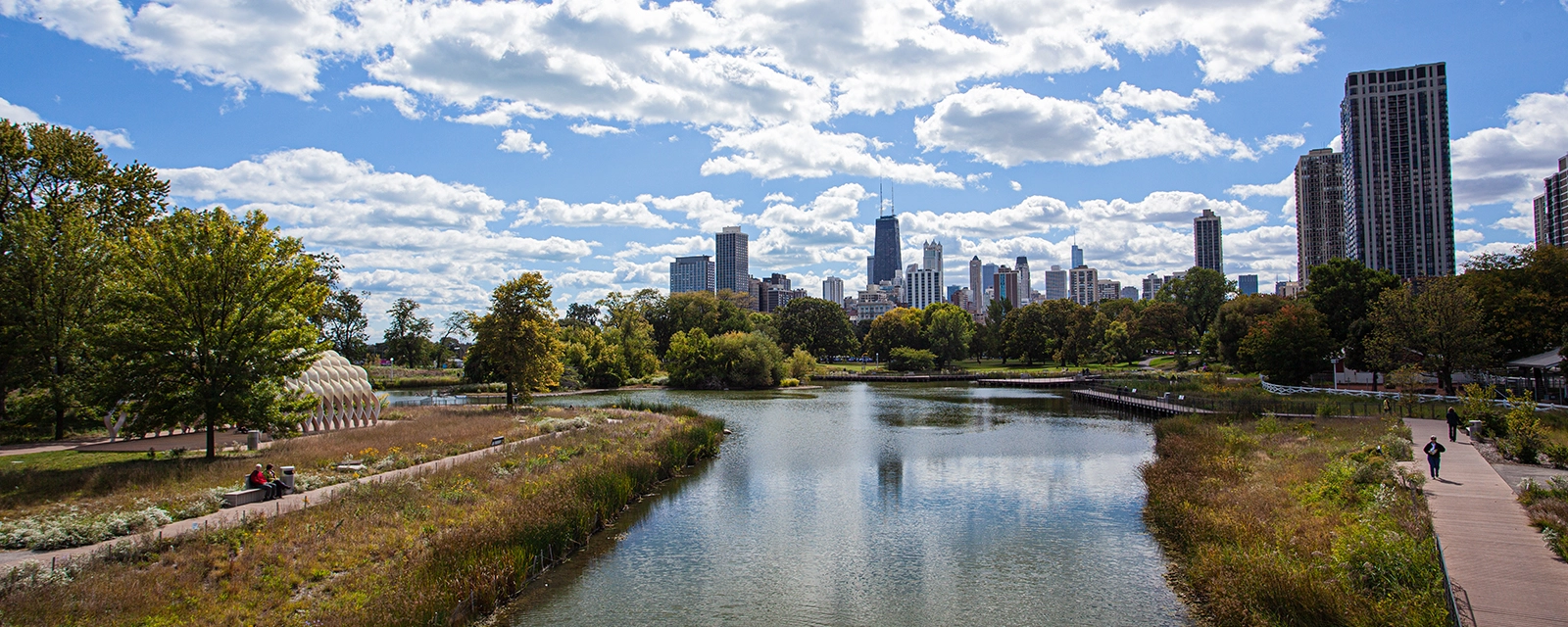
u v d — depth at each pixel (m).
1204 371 97.25
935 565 21.33
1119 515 26.88
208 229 30.23
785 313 155.00
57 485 23.23
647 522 26.27
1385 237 145.00
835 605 18.28
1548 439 29.48
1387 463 24.83
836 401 83.06
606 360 105.00
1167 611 17.59
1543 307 52.88
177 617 14.30
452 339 177.38
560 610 17.89
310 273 33.81
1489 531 17.45
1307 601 14.50
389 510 21.91
